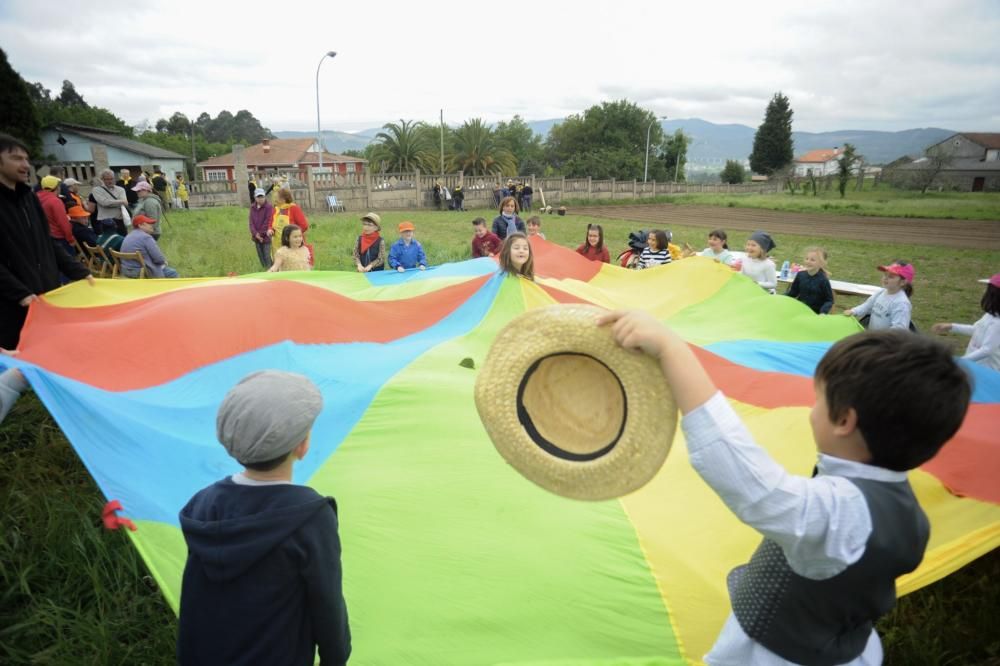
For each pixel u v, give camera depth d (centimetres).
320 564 163
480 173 5297
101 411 312
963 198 5053
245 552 156
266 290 505
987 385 458
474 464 324
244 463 166
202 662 163
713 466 123
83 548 315
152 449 309
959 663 295
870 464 137
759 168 9231
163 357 421
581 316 138
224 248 1323
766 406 431
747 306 648
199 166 6500
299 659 166
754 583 153
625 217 3098
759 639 152
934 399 125
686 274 698
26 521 344
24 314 450
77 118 6875
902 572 137
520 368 142
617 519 303
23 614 284
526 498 305
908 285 585
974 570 355
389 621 242
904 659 292
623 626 250
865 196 5353
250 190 2588
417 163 5147
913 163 6756
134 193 1825
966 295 1192
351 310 534
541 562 271
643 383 133
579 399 144
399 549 272
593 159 7756
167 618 293
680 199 4681
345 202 3039
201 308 464
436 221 2531
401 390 395
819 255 691
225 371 435
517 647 238
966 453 337
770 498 122
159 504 270
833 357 140
